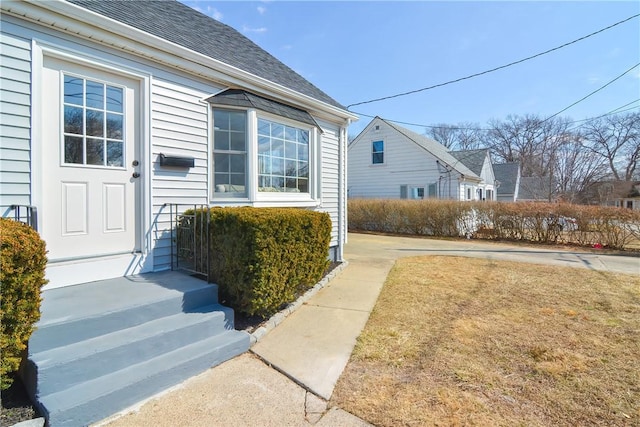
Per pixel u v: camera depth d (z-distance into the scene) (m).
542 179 25.31
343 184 7.12
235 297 3.36
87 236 3.34
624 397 2.12
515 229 10.67
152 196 3.83
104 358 2.22
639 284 4.98
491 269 6.11
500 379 2.36
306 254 3.96
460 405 2.06
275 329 3.35
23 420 1.83
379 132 18.31
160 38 3.68
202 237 3.60
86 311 2.50
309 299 4.32
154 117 3.84
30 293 1.91
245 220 3.17
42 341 2.18
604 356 2.68
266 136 5.09
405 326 3.38
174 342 2.64
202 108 4.33
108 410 2.00
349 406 2.09
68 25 3.09
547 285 4.93
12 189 2.83
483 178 20.58
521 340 3.00
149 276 3.65
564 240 9.79
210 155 4.41
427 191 16.92
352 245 9.67
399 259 7.27
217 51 4.81
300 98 5.57
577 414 1.96
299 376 2.46
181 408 2.09
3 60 2.78
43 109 3.02
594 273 5.75
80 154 3.28
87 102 3.33
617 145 25.45
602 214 9.09
